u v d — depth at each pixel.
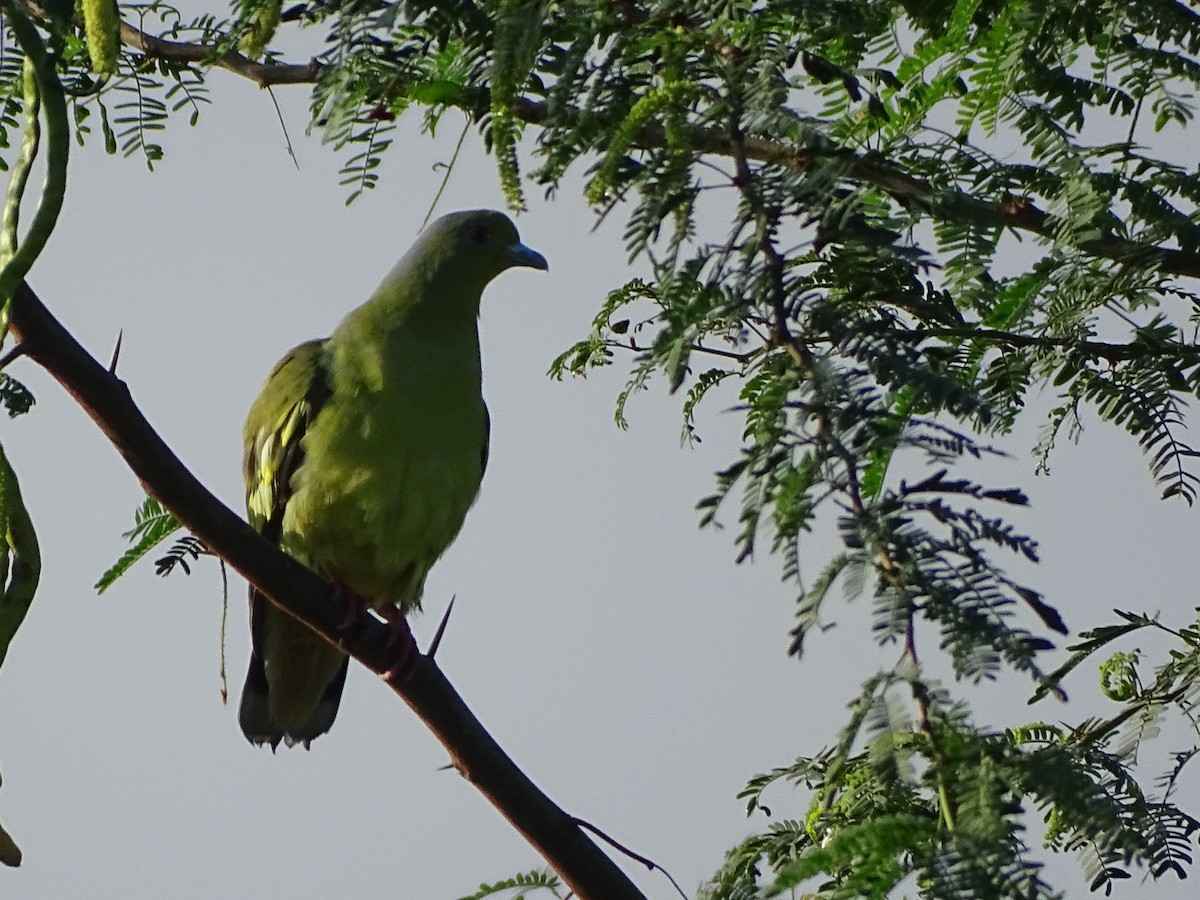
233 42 6.11
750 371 7.20
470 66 6.11
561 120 5.76
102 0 5.80
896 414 4.71
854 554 4.13
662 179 5.27
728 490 4.49
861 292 5.80
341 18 5.71
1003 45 7.56
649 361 5.23
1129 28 7.55
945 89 7.79
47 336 6.64
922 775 4.05
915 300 6.81
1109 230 7.68
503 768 7.74
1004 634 3.95
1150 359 7.86
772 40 5.46
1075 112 7.67
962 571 4.07
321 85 5.72
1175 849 6.46
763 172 5.23
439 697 7.81
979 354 8.07
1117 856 4.57
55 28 5.96
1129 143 7.56
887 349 4.65
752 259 5.03
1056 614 4.02
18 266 5.77
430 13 5.84
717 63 5.45
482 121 6.38
